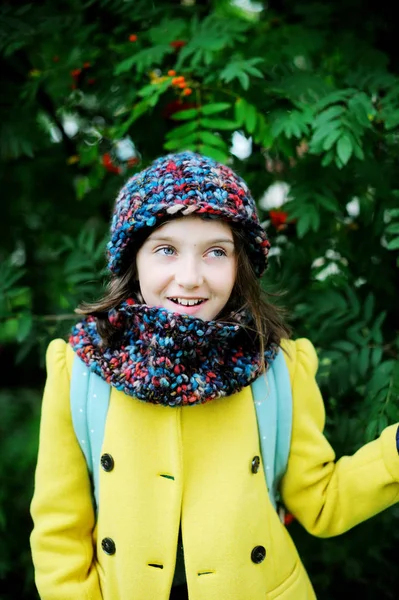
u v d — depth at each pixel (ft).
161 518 4.20
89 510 4.60
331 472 4.59
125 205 3.97
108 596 4.36
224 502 4.18
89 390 4.33
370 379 5.59
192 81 5.72
